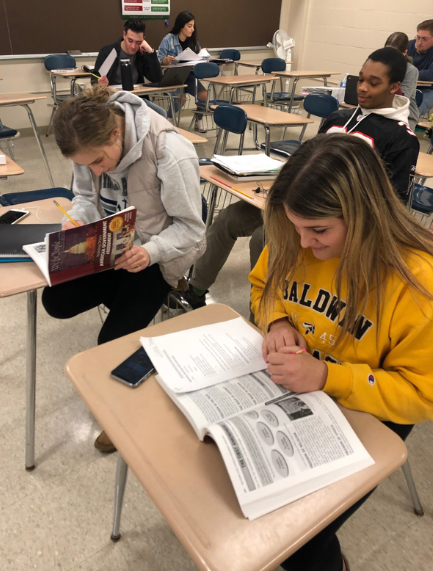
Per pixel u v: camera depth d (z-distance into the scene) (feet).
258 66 20.27
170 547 4.18
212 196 7.89
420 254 2.49
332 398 2.60
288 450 2.12
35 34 16.25
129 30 14.30
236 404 2.42
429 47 16.92
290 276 3.07
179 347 2.87
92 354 2.89
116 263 4.44
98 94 4.16
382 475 2.15
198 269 7.14
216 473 2.13
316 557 2.85
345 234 2.45
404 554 4.20
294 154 2.49
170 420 2.42
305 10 22.80
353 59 21.80
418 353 2.51
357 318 2.70
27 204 5.56
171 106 15.71
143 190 4.77
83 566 3.99
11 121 16.98
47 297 4.99
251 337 3.07
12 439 5.14
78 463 4.92
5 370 6.12
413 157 6.97
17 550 4.08
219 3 20.59
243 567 1.75
